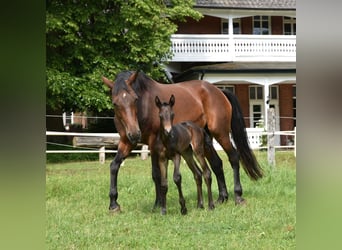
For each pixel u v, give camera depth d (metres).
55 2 15.53
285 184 8.95
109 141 14.34
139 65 17.64
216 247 4.62
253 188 8.52
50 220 5.99
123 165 13.58
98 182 9.67
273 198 7.63
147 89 6.57
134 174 11.26
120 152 6.52
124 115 5.95
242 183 9.19
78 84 15.80
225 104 7.68
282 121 23.09
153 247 4.70
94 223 5.85
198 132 6.55
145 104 6.44
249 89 22.88
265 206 6.86
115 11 16.88
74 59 16.44
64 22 15.49
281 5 22.12
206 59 21.80
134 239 4.99
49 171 12.27
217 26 23.34
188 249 4.58
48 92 15.48
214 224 5.64
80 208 6.95
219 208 6.74
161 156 6.26
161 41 17.47
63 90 15.41
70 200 7.69
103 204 7.34
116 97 6.00
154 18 16.98
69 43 15.98
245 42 22.23
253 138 18.39
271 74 20.88
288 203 7.07
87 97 15.52
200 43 21.77
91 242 4.89
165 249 4.61
